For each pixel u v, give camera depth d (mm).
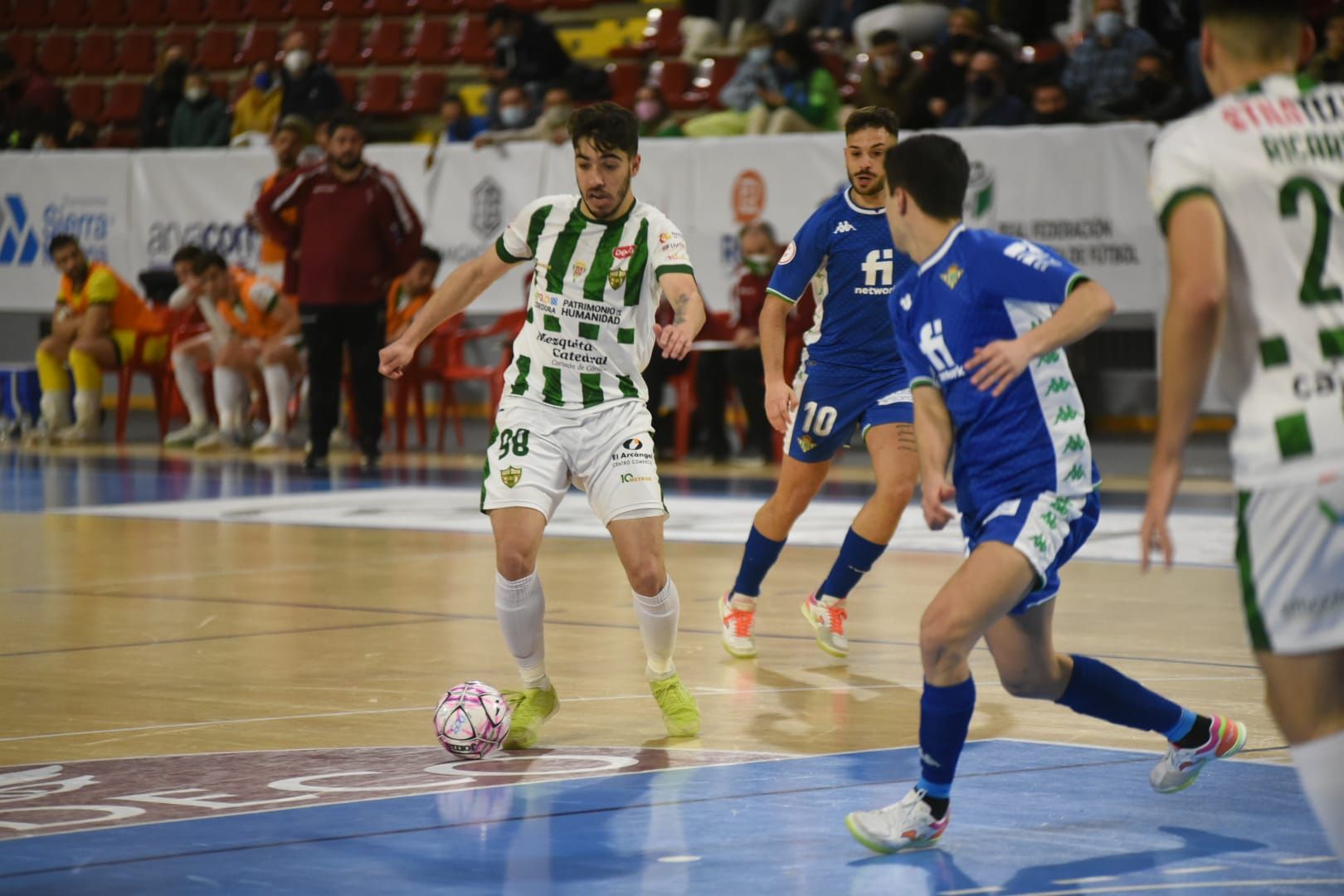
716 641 21562
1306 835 12500
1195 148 9422
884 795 13773
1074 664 13273
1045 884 11289
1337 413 9164
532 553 15812
